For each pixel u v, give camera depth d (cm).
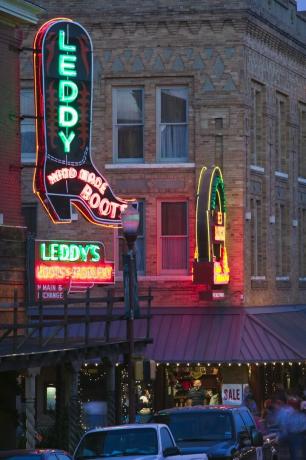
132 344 4391
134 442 3294
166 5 5891
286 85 6612
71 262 4919
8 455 3045
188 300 5859
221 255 5756
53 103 4762
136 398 5834
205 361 5566
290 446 4400
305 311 6769
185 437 3647
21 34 4700
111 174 5897
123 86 5931
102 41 5922
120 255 5909
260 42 6166
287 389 6181
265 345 5694
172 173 5881
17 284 4556
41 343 3944
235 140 5866
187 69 5891
